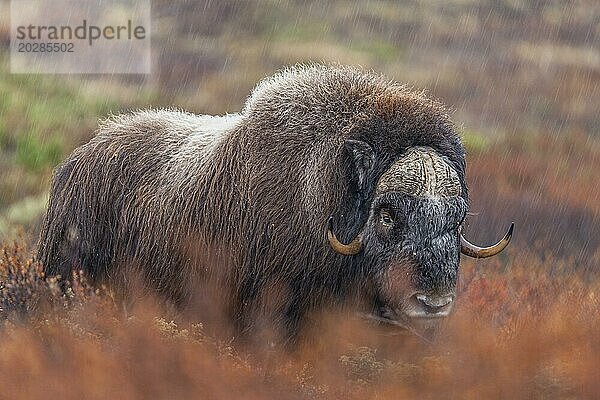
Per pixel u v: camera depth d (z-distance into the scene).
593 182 60.25
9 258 29.70
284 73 28.39
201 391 21.30
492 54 111.25
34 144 67.56
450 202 23.92
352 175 24.97
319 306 25.86
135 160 29.88
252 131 26.92
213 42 109.88
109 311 26.41
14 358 22.55
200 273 27.58
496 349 23.80
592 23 127.75
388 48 112.12
